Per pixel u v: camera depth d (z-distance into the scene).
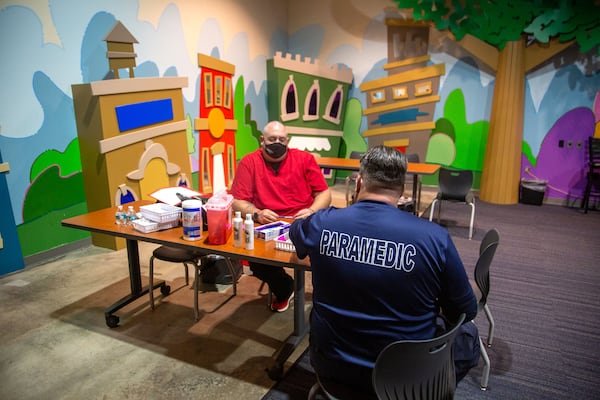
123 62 3.59
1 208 3.03
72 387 1.90
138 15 4.02
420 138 6.29
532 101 5.56
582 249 3.88
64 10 3.37
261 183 2.49
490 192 5.75
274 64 5.64
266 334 2.34
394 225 1.15
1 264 3.06
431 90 6.07
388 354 1.07
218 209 1.86
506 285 3.09
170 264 3.34
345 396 1.22
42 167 3.34
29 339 2.28
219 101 5.17
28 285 2.94
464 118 5.97
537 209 5.41
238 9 5.41
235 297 2.78
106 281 3.02
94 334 2.33
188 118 4.74
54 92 3.36
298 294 2.11
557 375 2.04
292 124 5.98
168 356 2.13
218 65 5.09
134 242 2.56
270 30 6.21
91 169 3.53
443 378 1.21
